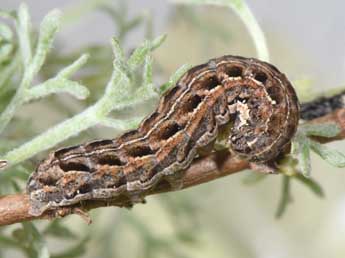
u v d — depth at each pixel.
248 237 0.19
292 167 0.13
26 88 0.13
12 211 0.12
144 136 0.12
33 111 0.16
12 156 0.12
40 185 0.12
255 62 0.13
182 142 0.12
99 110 0.12
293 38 0.19
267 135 0.12
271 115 0.12
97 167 0.12
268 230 0.19
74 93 0.12
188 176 0.12
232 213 0.19
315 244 0.19
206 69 0.13
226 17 0.18
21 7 0.13
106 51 0.16
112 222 0.17
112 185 0.12
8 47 0.13
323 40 0.19
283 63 0.19
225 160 0.12
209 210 0.19
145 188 0.12
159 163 0.12
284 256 0.19
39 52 0.13
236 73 0.12
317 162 0.20
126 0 0.16
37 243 0.13
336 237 0.19
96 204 0.13
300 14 0.19
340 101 0.13
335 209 0.19
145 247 0.17
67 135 0.12
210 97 0.12
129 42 0.18
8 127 0.15
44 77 0.15
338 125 0.12
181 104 0.12
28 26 0.13
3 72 0.14
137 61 0.12
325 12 0.19
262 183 0.19
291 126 0.12
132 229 0.18
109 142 0.12
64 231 0.14
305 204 0.19
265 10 0.19
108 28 0.18
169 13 0.18
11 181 0.14
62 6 0.18
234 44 0.18
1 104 0.14
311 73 0.19
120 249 0.18
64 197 0.12
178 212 0.17
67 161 0.12
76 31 0.18
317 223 0.19
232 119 0.13
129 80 0.12
